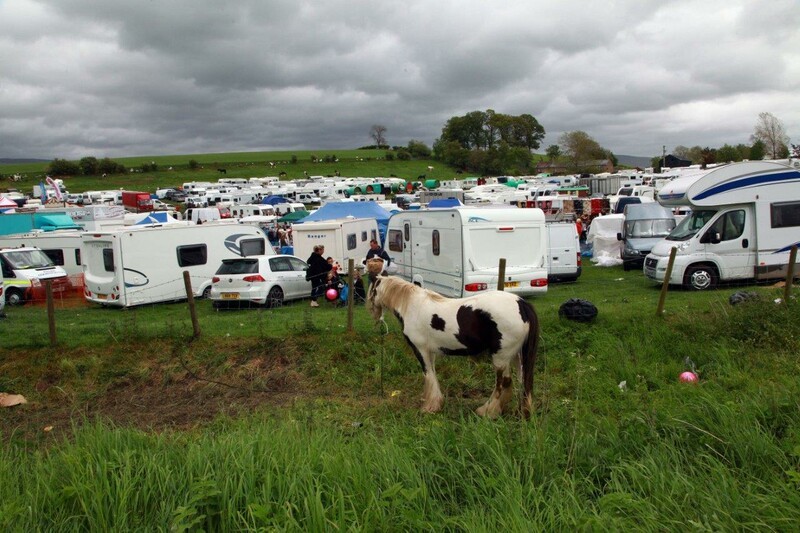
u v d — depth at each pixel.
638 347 10.28
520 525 4.25
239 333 11.86
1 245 24.86
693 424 5.96
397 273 20.14
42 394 9.91
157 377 10.32
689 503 4.61
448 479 5.27
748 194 16.41
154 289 19.05
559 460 5.37
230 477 5.05
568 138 102.38
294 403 8.93
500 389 7.68
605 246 25.47
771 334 10.06
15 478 5.41
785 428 5.86
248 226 21.41
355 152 167.00
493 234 15.71
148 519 4.82
